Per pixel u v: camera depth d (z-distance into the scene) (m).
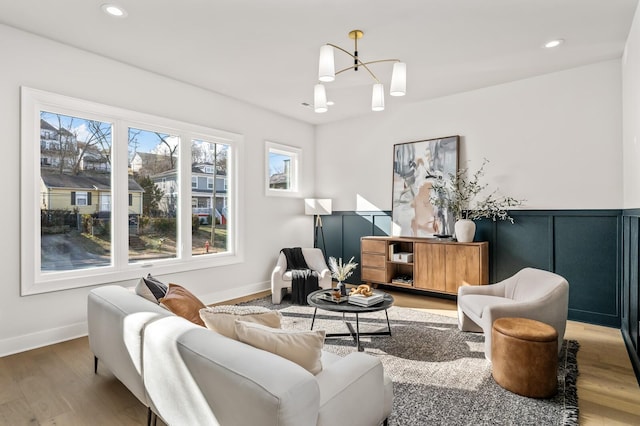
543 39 3.07
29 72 2.96
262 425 1.08
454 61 3.51
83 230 3.34
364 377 1.47
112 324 1.98
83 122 3.34
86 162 3.36
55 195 3.16
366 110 5.21
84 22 2.79
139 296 2.17
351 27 2.85
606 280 3.55
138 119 3.68
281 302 4.48
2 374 2.50
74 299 3.21
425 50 3.26
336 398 1.31
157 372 1.55
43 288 3.02
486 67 3.68
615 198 3.51
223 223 4.65
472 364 2.63
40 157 3.06
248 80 4.04
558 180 3.83
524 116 4.04
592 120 3.63
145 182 3.83
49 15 2.68
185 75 3.90
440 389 2.26
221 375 1.21
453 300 4.50
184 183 4.16
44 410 2.05
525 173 4.04
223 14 2.66
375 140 5.37
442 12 2.63
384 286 5.16
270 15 2.68
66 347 2.98
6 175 2.85
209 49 3.26
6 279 2.85
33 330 2.98
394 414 1.98
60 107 3.13
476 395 2.19
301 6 2.55
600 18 2.73
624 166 3.36
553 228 3.86
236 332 1.49
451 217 4.55
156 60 3.50
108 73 3.45
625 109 3.27
